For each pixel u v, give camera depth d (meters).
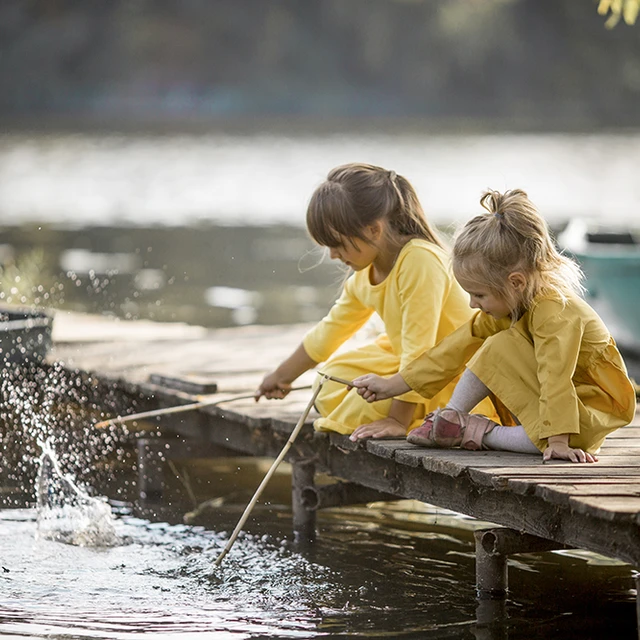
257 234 46.34
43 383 15.59
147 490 13.12
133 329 20.16
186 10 139.00
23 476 13.48
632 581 10.11
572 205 51.09
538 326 9.61
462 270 9.80
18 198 60.25
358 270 11.25
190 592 9.73
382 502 13.01
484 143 93.38
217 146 92.88
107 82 137.12
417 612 9.25
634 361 18.53
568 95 134.25
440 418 9.98
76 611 9.14
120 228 47.75
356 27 138.88
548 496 8.38
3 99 135.12
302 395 13.62
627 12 19.41
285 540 11.46
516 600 9.56
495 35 134.38
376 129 116.38
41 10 136.88
